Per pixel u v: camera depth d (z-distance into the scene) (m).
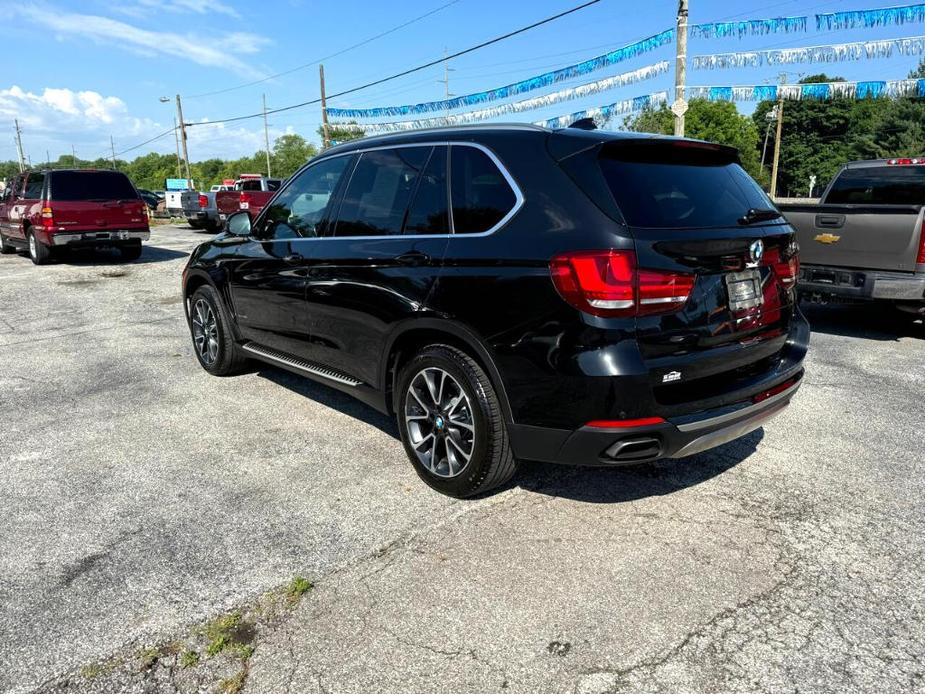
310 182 4.45
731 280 3.03
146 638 2.40
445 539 3.05
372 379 3.78
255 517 3.26
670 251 2.74
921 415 4.64
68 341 7.08
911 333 7.13
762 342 3.25
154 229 25.44
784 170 82.62
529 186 3.02
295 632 2.43
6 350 6.68
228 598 2.62
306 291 4.17
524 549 2.96
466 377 3.13
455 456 3.38
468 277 3.08
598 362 2.69
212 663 2.28
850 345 6.62
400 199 3.63
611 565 2.84
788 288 3.45
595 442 2.79
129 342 7.03
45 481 3.67
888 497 3.45
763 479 3.65
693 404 2.89
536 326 2.83
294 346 4.50
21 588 2.69
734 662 2.27
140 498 3.47
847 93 13.05
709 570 2.80
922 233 6.11
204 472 3.78
